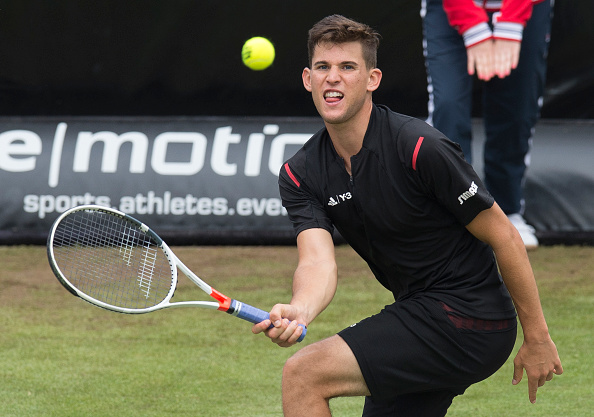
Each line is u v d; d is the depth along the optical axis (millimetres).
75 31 23328
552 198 22109
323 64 7832
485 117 20391
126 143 22562
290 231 22000
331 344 7703
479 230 7793
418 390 7930
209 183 22219
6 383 12219
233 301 8422
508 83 19609
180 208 22062
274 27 23359
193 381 12383
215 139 22641
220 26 23359
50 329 14953
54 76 23672
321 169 8336
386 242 8180
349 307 16266
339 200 8281
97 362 13211
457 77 18953
